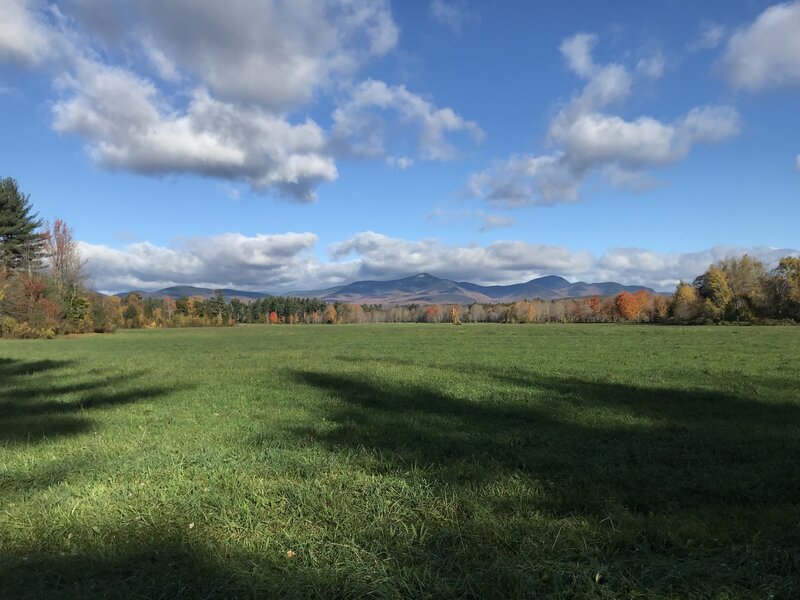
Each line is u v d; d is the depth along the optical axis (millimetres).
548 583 4242
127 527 5395
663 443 8750
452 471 7164
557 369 21234
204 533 5238
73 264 77062
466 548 4801
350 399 14164
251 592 4109
